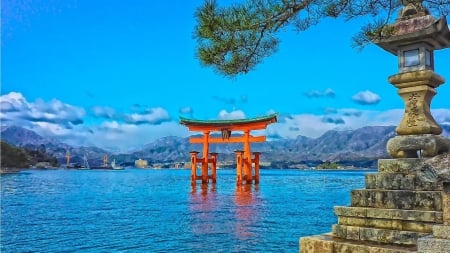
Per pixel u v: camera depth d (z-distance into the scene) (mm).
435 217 5668
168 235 21266
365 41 6805
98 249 17984
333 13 6613
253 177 70938
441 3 6699
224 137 66562
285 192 53438
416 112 6668
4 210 33531
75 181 88750
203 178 67438
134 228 23750
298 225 24609
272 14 6621
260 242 19203
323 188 61875
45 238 20641
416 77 6609
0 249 18062
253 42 6906
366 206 6508
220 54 6906
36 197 46781
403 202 6133
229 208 34469
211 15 6688
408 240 5828
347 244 6148
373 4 6668
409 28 6625
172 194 50469
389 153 6770
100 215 30094
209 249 17797
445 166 4344
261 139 63562
